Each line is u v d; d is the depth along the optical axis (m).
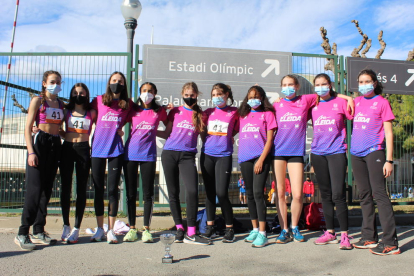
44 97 3.97
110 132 4.13
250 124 4.20
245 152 4.19
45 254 3.54
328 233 4.12
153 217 5.23
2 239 4.26
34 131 3.86
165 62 5.73
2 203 5.78
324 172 4.10
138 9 5.84
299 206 4.20
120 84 4.10
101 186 4.14
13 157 5.86
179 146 4.18
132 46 5.90
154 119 4.22
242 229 4.91
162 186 6.28
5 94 5.67
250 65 5.89
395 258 3.43
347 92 5.88
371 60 5.96
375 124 3.84
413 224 5.57
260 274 2.91
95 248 3.82
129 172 4.13
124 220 5.28
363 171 3.93
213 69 5.81
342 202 3.91
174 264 3.20
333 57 5.96
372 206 3.92
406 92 6.00
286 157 4.20
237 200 5.84
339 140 4.04
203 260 3.35
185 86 4.31
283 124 4.17
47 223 5.10
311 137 6.11
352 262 3.29
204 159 4.29
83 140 4.10
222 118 4.28
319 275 2.89
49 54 5.61
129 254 3.56
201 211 4.84
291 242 4.18
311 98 4.27
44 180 3.90
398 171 6.12
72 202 5.73
